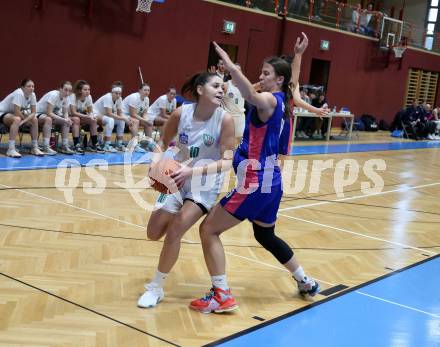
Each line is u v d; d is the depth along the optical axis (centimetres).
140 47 1523
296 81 545
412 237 754
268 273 555
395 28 2450
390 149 1838
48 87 1343
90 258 541
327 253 641
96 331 391
